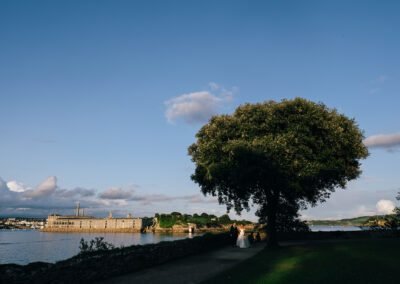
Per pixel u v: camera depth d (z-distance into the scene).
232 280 14.70
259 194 35.75
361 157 33.59
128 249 19.06
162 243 23.19
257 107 33.50
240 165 29.41
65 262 14.27
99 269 15.75
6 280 11.25
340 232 43.59
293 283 13.24
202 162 33.84
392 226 42.16
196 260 23.55
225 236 37.94
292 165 29.11
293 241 40.31
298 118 31.25
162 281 15.35
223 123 33.84
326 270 15.61
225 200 36.44
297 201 39.88
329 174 31.23
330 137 31.31
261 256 23.89
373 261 17.48
